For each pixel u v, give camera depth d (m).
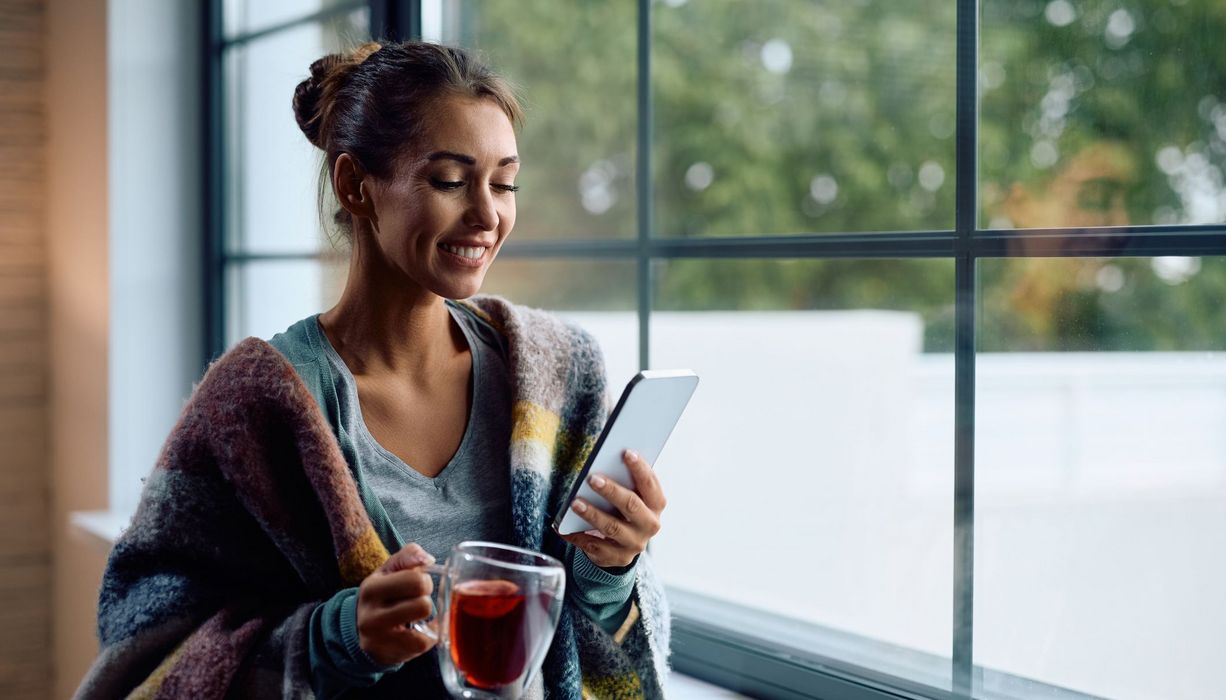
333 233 1.15
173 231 2.42
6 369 2.58
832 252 1.47
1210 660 1.19
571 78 9.22
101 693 1.01
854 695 1.37
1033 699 1.29
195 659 0.99
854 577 6.81
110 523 2.24
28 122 2.58
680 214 9.80
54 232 2.58
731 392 7.25
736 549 6.74
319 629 0.97
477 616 0.86
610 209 9.29
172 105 2.41
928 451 7.44
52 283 2.60
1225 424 1.19
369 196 1.06
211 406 1.05
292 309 2.21
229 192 2.43
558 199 9.25
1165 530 1.22
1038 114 1.38
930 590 2.06
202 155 2.44
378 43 1.12
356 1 2.02
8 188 2.57
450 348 1.14
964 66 1.32
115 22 2.33
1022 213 1.37
